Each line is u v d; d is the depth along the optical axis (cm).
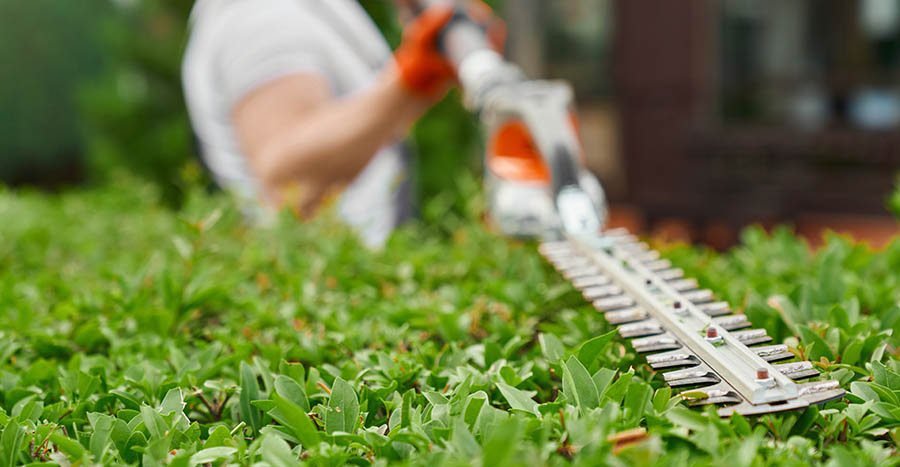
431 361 150
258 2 349
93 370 143
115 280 211
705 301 154
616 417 102
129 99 584
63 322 184
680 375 119
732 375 113
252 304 187
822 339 136
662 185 780
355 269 228
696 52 754
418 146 545
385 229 363
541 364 142
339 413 115
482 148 567
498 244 247
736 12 776
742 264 214
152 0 593
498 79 247
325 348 159
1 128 1057
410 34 296
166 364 150
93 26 1086
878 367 122
